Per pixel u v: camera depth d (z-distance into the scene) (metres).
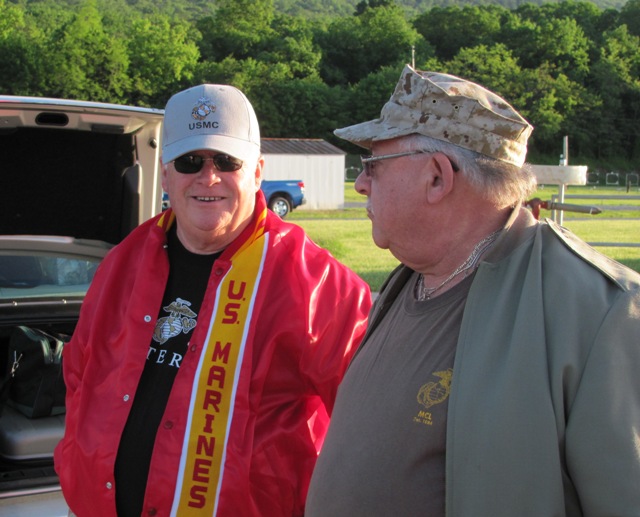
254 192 2.34
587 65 101.12
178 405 2.13
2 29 81.38
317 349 2.19
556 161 86.19
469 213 1.67
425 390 1.58
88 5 78.38
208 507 2.06
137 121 3.12
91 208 3.45
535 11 123.62
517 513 1.37
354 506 1.63
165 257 2.34
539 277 1.49
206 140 2.20
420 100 1.66
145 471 2.12
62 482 2.28
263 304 2.22
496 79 87.38
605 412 1.34
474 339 1.52
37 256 3.45
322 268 2.30
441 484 1.54
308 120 81.62
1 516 2.48
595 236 17.03
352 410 1.75
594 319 1.40
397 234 1.72
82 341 2.38
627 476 1.32
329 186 31.42
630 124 90.88
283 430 2.16
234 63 81.81
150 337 2.25
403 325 1.73
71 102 2.98
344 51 103.31
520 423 1.38
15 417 3.01
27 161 3.25
